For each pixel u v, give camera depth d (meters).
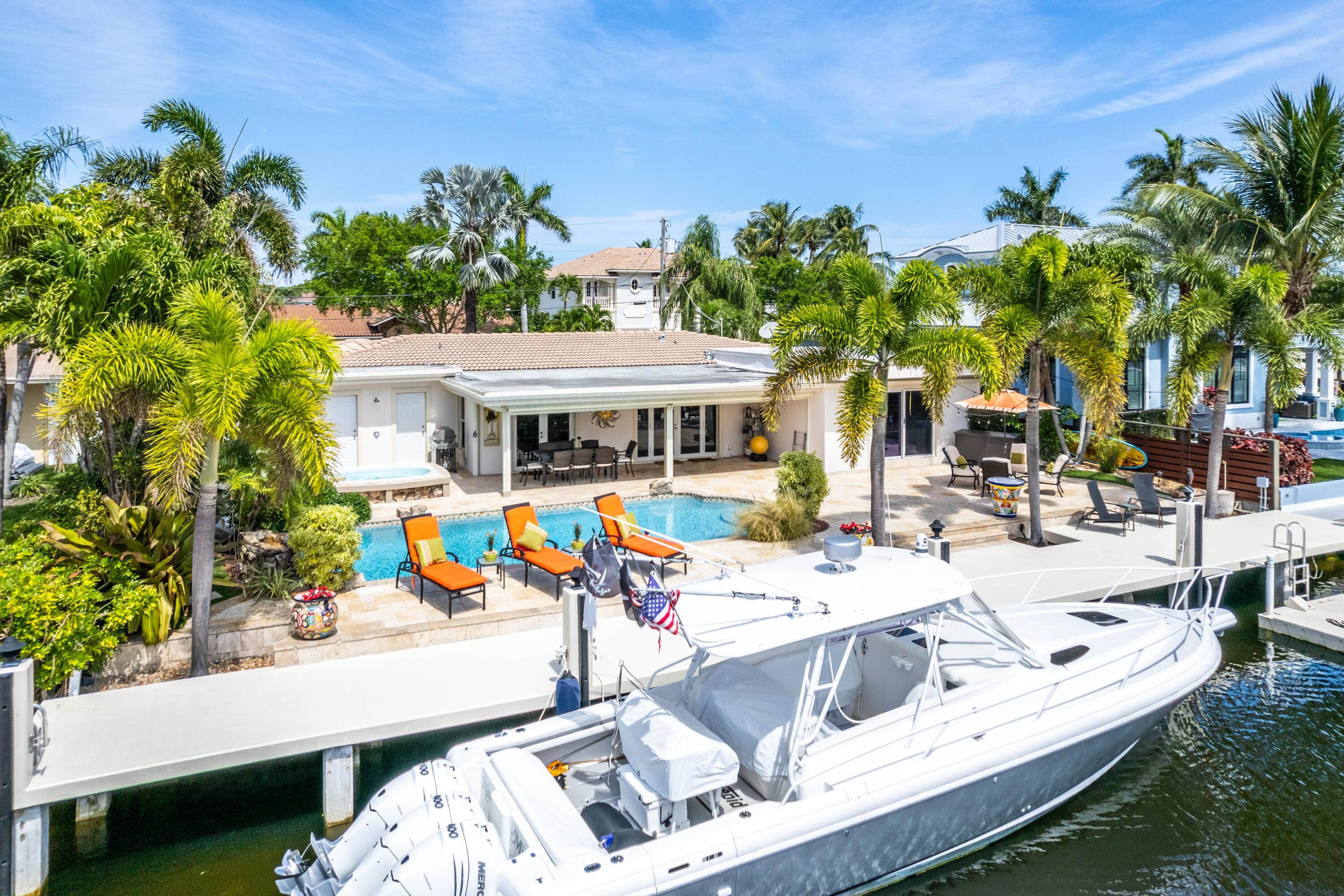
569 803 6.27
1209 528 16.95
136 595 10.22
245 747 7.93
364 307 48.38
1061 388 27.91
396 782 6.45
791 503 16.94
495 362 25.77
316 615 10.84
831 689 7.10
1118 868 7.71
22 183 14.29
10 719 6.98
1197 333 17.02
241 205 20.48
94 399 9.14
